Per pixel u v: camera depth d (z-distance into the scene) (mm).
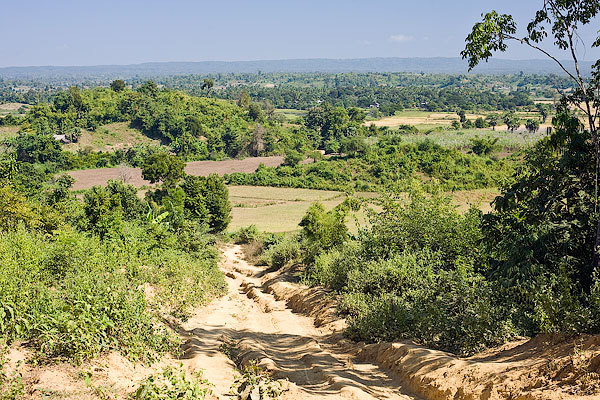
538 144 13359
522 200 12625
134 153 111812
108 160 104688
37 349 8484
